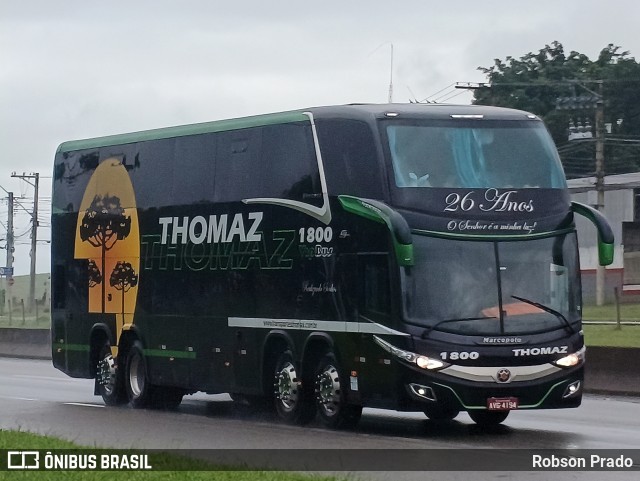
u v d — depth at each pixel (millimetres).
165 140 23297
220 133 21797
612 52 79750
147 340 23609
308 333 19500
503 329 17844
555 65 77312
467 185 18219
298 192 19781
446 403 17609
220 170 21734
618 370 27031
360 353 18391
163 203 23234
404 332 17672
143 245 23750
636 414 21906
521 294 18047
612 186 63250
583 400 25344
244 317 20969
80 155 25938
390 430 19047
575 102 57875
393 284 17766
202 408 24047
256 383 20734
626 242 67062
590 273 68188
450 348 17641
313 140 19469
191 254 22375
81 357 25594
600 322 45719
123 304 24312
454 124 18531
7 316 75938
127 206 24297
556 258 18344
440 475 13758
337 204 18922
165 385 23172
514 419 20938
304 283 19594
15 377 33344
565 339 18125
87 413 22344
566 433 18453
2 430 17609
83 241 25594
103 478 13070
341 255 18797
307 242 19547
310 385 19719
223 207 21578
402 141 18297
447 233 17953
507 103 74688
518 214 18281
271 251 20328
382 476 13688
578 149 72875
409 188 18062
